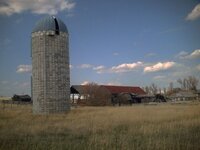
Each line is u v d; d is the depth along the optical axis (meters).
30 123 22.47
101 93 73.25
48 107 34.34
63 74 35.62
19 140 15.11
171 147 12.75
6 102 69.25
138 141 14.23
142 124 20.75
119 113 30.48
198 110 33.16
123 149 12.49
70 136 16.41
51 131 18.11
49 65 34.84
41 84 34.69
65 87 35.72
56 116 29.48
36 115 31.16
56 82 35.03
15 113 31.73
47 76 34.72
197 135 15.77
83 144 13.70
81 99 72.38
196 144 13.41
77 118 26.31
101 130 18.52
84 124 21.14
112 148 12.72
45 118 26.91
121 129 19.00
